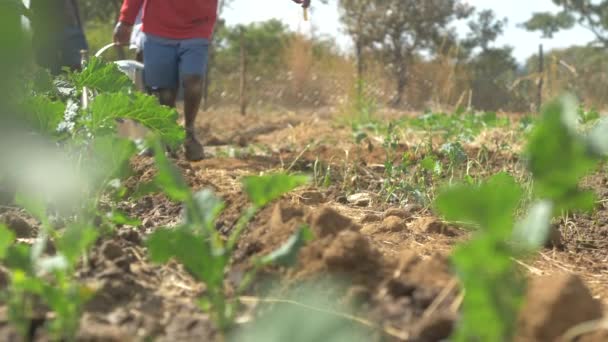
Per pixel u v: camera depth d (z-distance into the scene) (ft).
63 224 9.52
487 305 4.56
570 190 4.86
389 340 5.58
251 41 85.25
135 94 9.87
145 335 5.88
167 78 19.52
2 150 8.93
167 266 7.86
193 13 19.20
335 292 6.33
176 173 6.05
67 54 18.25
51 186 8.73
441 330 5.53
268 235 7.82
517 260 9.64
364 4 87.40
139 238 8.80
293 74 57.36
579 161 4.75
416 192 13.32
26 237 9.12
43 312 6.06
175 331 6.00
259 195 5.95
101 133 10.01
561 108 4.76
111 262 7.45
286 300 6.42
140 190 9.14
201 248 5.82
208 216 6.09
